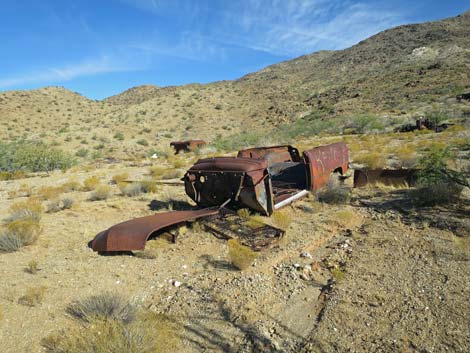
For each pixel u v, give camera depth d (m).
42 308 4.47
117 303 4.36
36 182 16.19
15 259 6.01
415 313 4.11
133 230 6.20
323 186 9.39
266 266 5.52
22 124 72.50
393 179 9.89
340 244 6.27
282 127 60.38
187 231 7.06
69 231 7.53
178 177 15.55
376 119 36.44
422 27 142.75
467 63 76.50
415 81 70.31
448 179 8.28
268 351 3.63
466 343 3.59
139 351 3.55
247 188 7.38
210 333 3.96
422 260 5.36
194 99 92.00
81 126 70.88
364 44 148.75
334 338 3.80
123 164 24.72
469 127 24.44
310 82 120.25
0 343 3.81
